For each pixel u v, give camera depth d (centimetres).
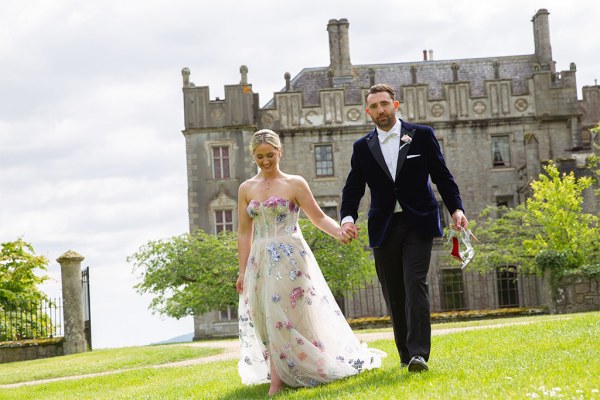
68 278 2523
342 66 4622
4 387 1468
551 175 3241
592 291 2636
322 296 836
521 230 3581
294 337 808
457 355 898
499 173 4316
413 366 736
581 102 4584
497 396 564
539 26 4719
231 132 4288
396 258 791
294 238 836
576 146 4331
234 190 4256
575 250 3081
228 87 4300
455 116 4334
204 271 3466
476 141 4334
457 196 802
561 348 822
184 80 4306
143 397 895
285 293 815
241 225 869
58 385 1359
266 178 853
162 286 3469
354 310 4084
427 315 757
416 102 4344
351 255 3484
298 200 839
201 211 4259
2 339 2805
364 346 873
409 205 784
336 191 4300
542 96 4338
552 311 2761
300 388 797
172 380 1143
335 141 4319
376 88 808
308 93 4603
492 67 4725
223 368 1226
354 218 818
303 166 4316
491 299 4166
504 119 4331
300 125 4322
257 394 801
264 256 833
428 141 798
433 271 4169
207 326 4112
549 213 3222
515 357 785
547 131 4341
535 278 4116
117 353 2100
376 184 796
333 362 812
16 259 3080
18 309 2986
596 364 655
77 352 2500
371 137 810
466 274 4175
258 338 851
